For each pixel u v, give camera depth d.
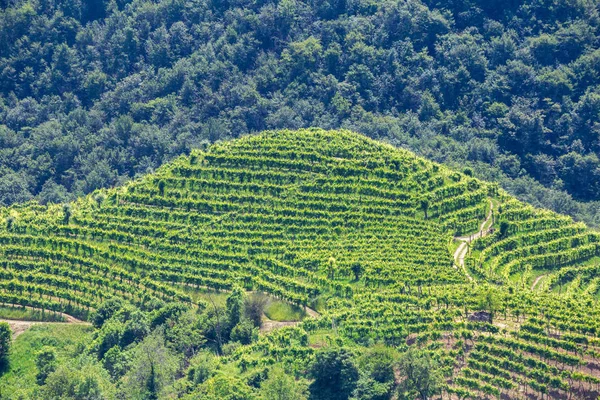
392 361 157.50
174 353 177.62
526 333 171.38
